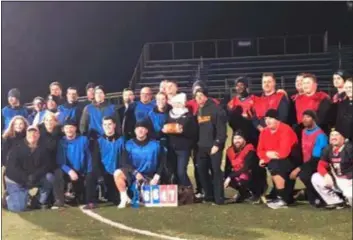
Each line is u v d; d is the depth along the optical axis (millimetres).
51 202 6863
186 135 6715
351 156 5980
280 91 6641
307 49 25062
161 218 6055
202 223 5777
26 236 5449
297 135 6582
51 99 8109
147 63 25250
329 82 23328
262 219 5863
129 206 6738
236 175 6680
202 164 6766
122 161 6742
